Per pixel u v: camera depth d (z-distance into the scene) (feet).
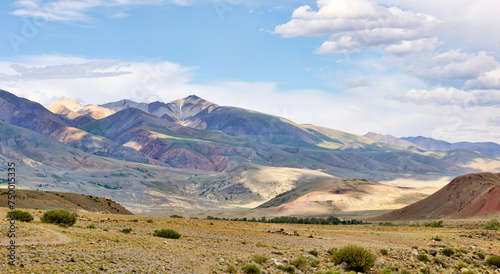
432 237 247.09
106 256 101.71
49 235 123.85
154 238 156.97
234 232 220.43
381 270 121.29
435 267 134.92
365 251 125.18
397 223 539.29
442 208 599.57
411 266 132.05
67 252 99.50
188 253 124.06
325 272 109.60
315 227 336.70
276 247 160.76
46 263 86.02
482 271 133.59
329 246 176.45
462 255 160.15
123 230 170.19
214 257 122.11
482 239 244.83
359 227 352.08
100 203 453.58
